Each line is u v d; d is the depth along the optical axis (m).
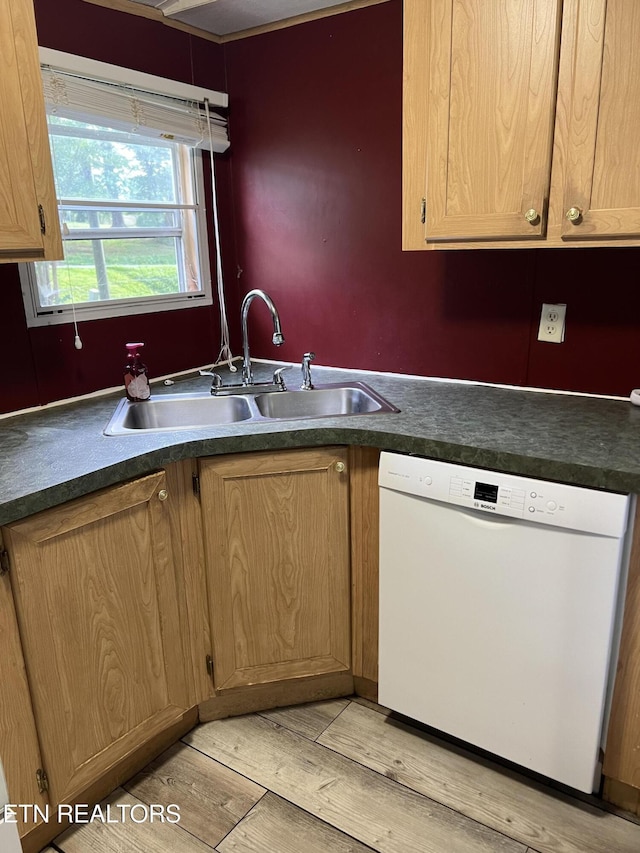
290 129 2.37
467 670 1.68
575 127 1.51
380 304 2.34
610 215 1.52
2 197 1.48
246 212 2.57
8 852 1.12
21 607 1.37
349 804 1.67
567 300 1.98
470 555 1.59
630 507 1.40
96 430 1.79
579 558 1.44
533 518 1.46
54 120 1.98
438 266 2.18
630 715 1.51
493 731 1.68
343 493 1.81
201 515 1.76
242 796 1.70
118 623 1.60
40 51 1.84
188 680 1.85
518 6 1.51
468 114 1.64
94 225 2.17
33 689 1.43
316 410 2.26
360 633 1.94
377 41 2.11
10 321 1.93
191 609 1.81
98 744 1.61
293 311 2.56
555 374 2.06
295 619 1.90
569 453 1.48
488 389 2.15
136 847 1.57
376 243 2.29
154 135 2.23
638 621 1.44
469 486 1.54
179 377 2.48
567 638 1.50
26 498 1.32
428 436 1.63
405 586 1.73
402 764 1.79
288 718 1.98
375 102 2.16
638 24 1.40
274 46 2.32
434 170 1.72
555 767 1.61
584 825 1.59
